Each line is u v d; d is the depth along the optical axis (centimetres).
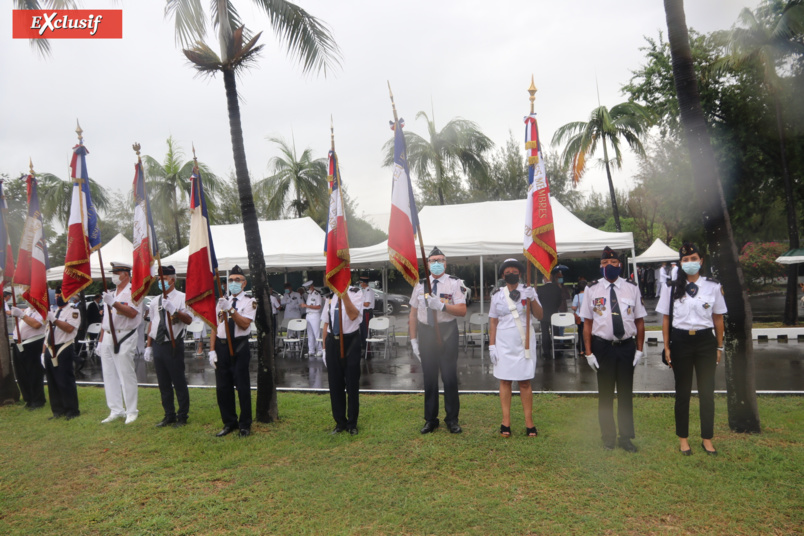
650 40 1967
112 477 511
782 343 1248
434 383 611
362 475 488
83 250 748
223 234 1670
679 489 433
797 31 1376
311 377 1056
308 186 2333
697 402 722
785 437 551
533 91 620
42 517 426
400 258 616
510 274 575
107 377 723
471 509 411
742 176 1795
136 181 711
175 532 393
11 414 802
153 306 695
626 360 528
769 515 387
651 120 1897
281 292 2698
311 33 757
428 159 2162
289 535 382
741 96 1723
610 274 534
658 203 2833
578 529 375
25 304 1101
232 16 762
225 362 625
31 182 820
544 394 794
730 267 586
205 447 588
